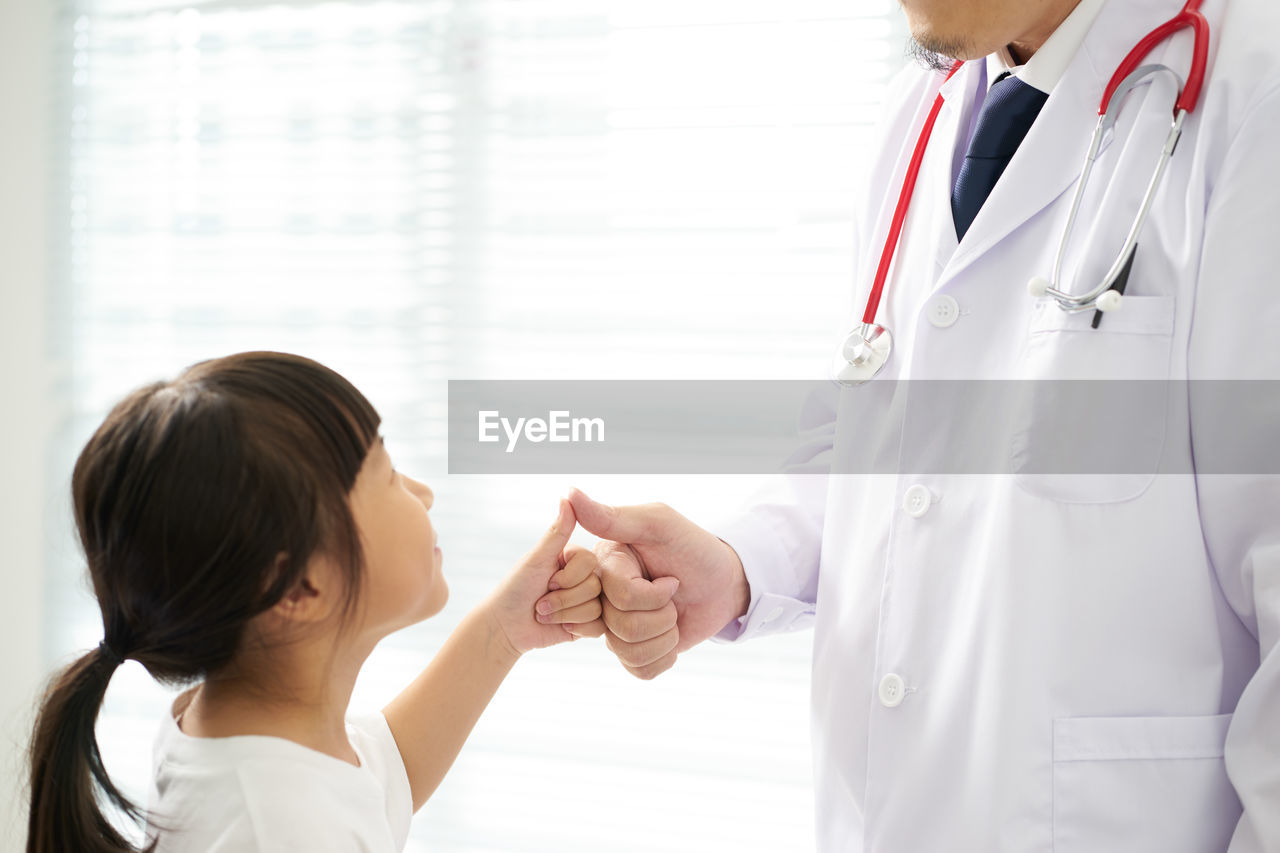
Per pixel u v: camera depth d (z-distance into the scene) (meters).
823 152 2.07
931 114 1.60
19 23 2.39
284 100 2.30
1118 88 1.46
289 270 2.31
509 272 2.18
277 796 1.36
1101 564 1.41
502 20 2.18
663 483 2.14
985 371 1.49
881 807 1.48
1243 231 1.38
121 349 2.40
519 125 2.17
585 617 1.60
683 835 2.14
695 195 2.11
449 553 2.22
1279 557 1.36
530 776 2.19
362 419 1.42
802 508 1.68
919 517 1.49
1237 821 1.41
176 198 2.37
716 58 2.10
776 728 2.11
